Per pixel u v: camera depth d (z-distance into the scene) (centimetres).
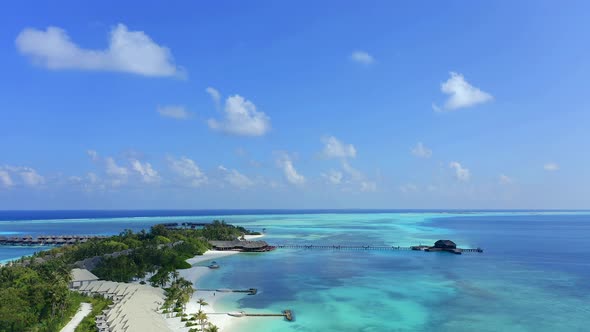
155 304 8750
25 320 7469
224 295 10688
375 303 9894
